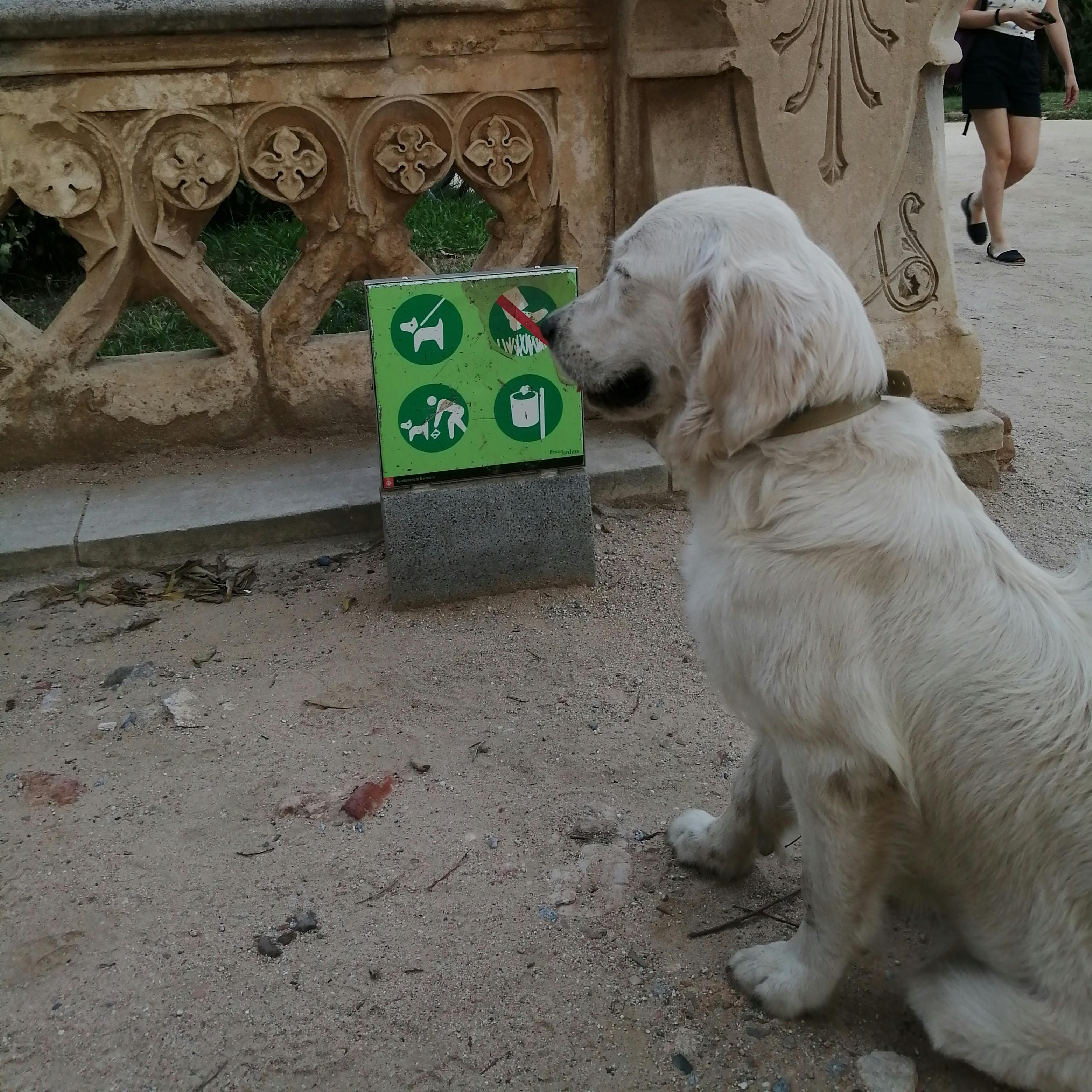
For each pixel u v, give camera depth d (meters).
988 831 1.08
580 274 2.27
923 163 2.19
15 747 1.56
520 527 1.87
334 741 1.57
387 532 1.81
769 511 1.13
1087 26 10.56
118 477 2.16
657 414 1.33
